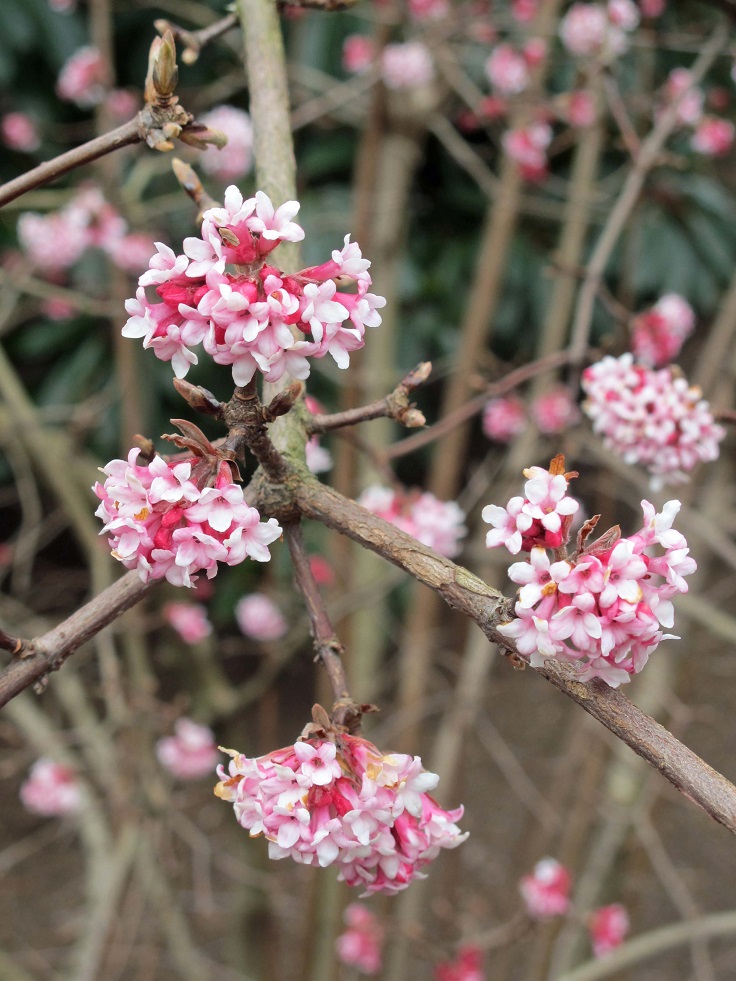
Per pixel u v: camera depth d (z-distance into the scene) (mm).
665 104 2865
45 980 3400
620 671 742
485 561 2520
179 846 3678
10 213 3977
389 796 828
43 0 3986
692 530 2451
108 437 4199
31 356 4402
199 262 749
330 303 754
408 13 2770
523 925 2598
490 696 4445
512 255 4504
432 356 4594
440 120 3008
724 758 3822
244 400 835
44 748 2727
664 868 2439
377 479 3131
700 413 1506
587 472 3959
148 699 2676
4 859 2936
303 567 965
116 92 3125
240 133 2977
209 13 3123
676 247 4453
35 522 2689
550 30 2889
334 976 2951
